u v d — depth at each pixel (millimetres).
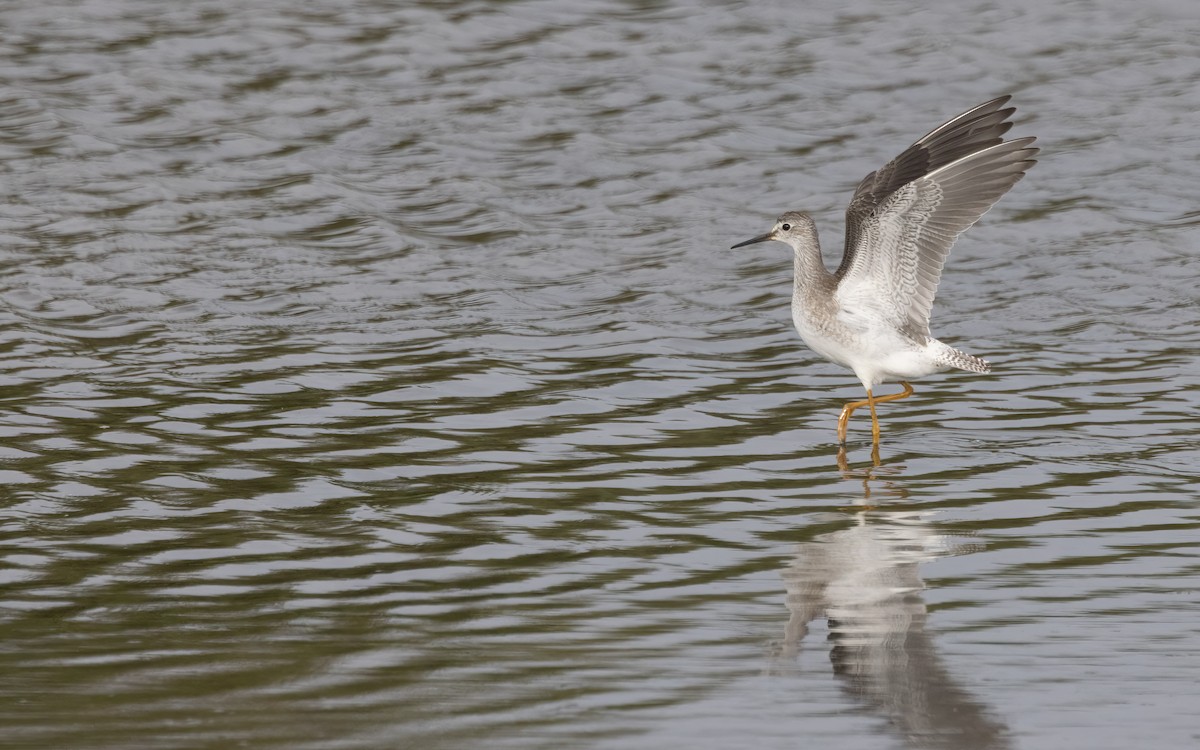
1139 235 22281
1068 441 15648
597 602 11641
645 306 20312
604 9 30406
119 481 14297
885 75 27719
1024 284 20984
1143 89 27109
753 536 13117
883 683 10188
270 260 21375
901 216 15539
